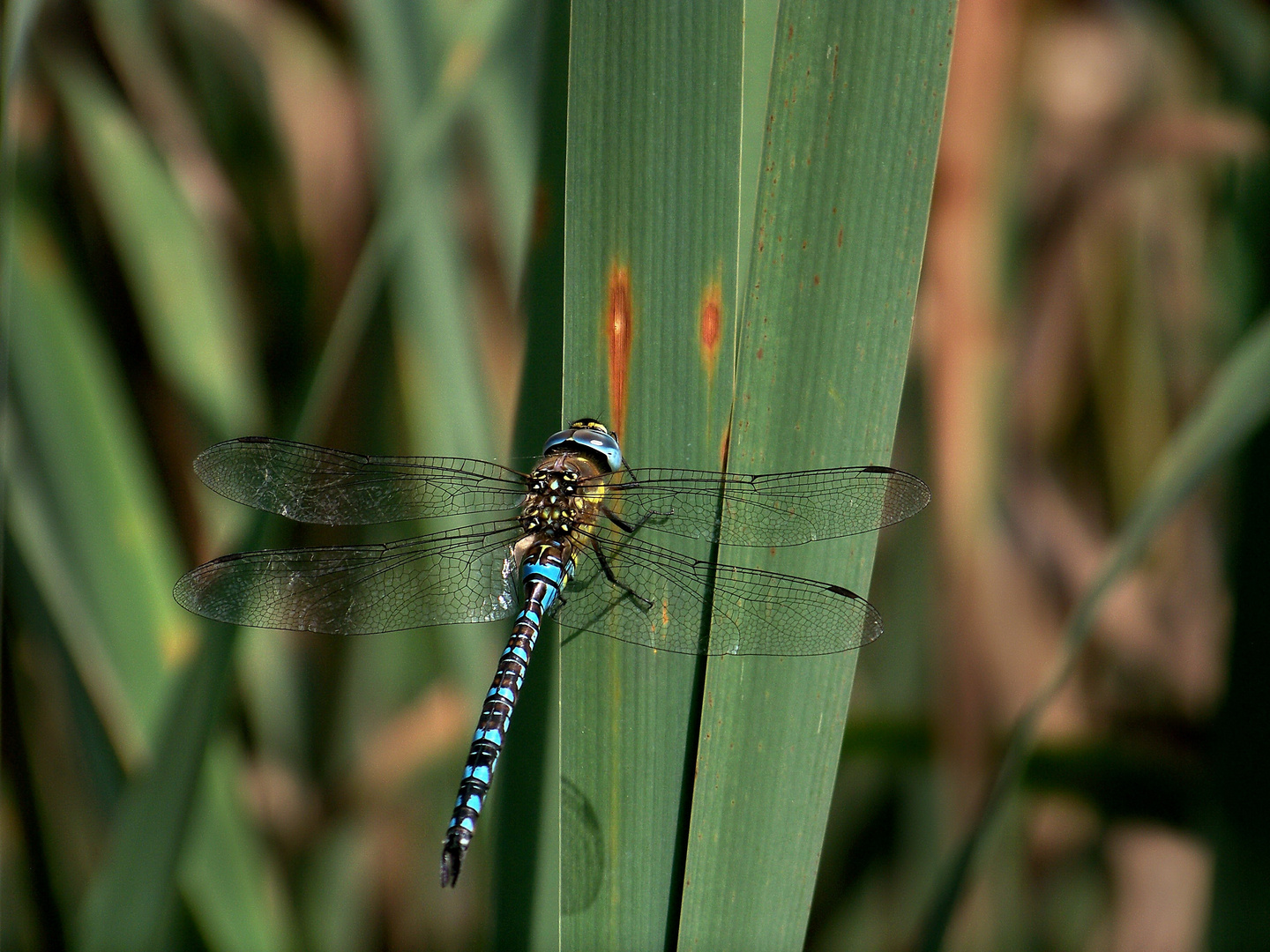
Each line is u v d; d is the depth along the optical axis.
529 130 1.90
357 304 1.86
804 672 1.82
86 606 1.88
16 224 1.89
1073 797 1.89
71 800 1.89
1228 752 1.86
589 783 1.83
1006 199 1.92
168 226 1.91
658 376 1.83
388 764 1.92
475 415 1.90
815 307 1.82
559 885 1.82
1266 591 1.85
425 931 1.92
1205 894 1.88
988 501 1.91
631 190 1.83
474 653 1.89
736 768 1.82
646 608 1.83
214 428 1.91
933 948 1.85
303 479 1.87
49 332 1.88
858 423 1.83
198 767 1.85
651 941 1.82
